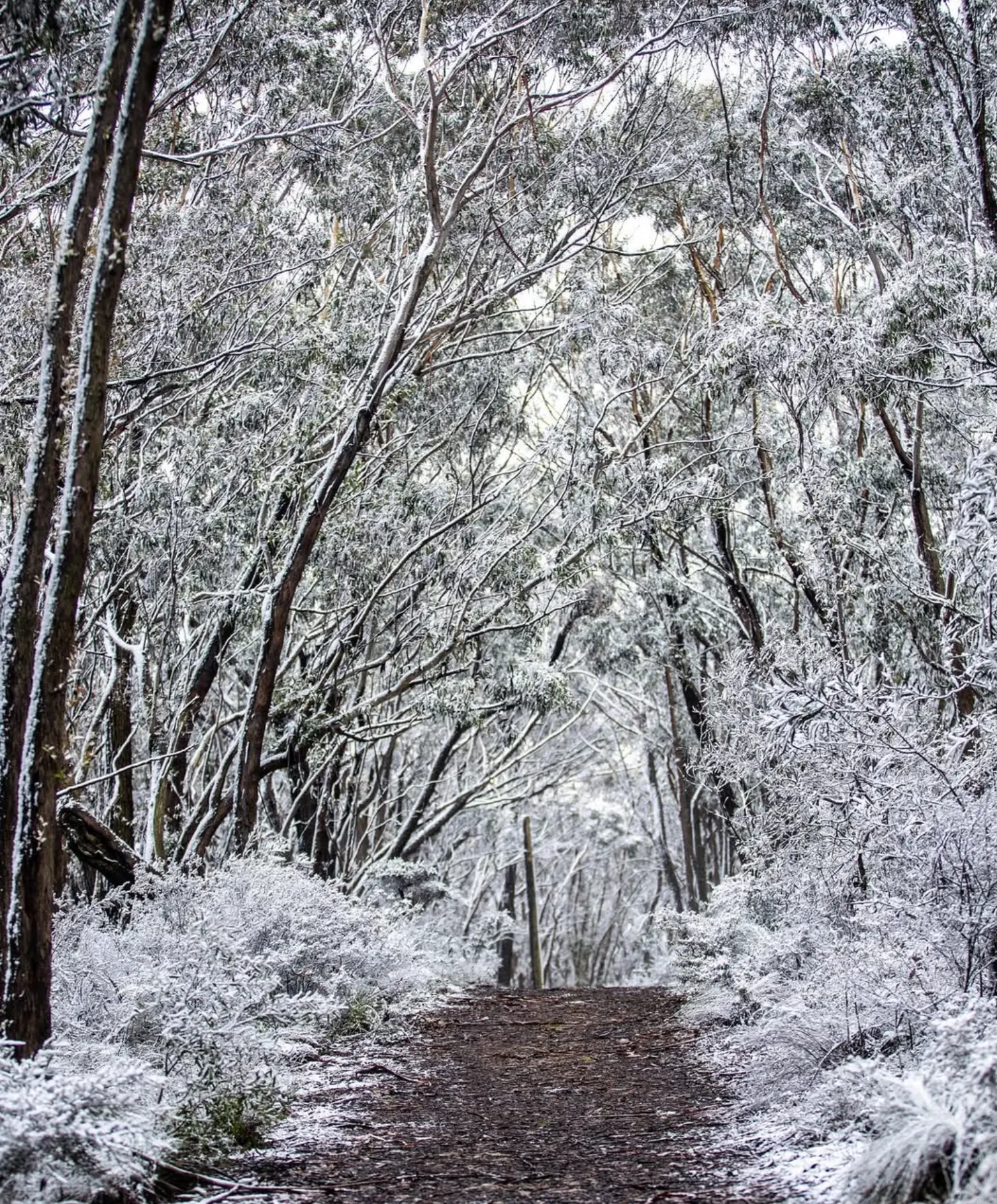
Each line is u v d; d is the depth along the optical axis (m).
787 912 10.69
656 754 30.64
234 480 14.62
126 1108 5.12
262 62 13.28
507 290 16.20
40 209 12.77
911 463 13.79
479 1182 5.78
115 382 11.62
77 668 13.66
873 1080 5.46
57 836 10.87
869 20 13.77
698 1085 8.41
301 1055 9.27
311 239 15.05
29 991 5.67
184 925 9.59
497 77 15.78
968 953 6.89
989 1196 4.10
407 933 15.86
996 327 11.48
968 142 12.19
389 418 15.16
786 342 13.29
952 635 9.41
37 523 5.92
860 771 8.15
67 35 8.85
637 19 15.00
